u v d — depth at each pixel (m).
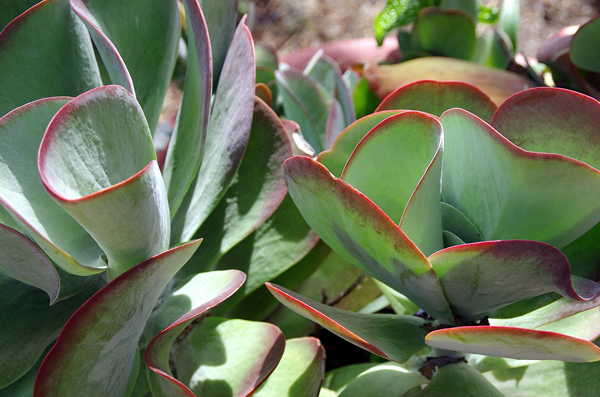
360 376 0.54
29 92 0.50
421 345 0.49
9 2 0.53
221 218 0.58
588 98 0.45
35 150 0.45
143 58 0.53
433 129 0.44
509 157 0.42
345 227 0.45
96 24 0.49
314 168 0.42
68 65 0.51
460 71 0.73
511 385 0.55
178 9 0.54
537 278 0.43
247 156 0.59
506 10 0.87
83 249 0.48
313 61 0.83
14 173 0.45
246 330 0.53
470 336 0.41
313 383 0.52
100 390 0.47
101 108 0.43
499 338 0.41
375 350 0.45
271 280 0.61
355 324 0.48
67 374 0.44
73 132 0.42
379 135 0.46
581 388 0.54
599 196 0.43
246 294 0.58
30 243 0.43
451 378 0.51
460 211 0.49
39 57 0.50
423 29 0.81
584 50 0.70
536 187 0.43
